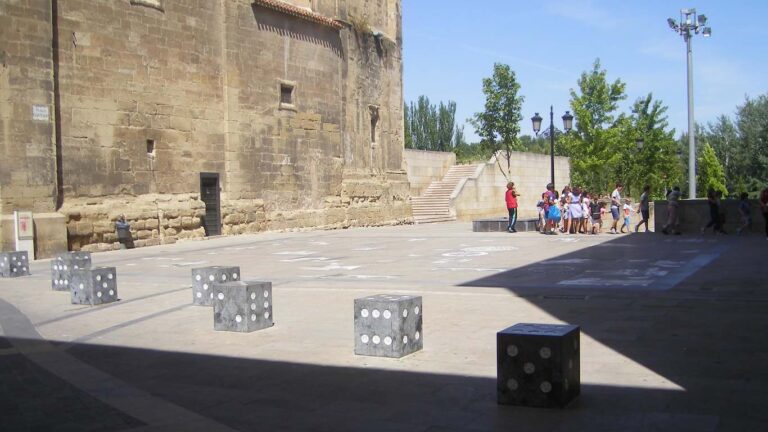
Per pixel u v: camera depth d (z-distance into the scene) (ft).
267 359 25.77
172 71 90.99
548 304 34.76
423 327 30.22
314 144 118.11
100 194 81.00
